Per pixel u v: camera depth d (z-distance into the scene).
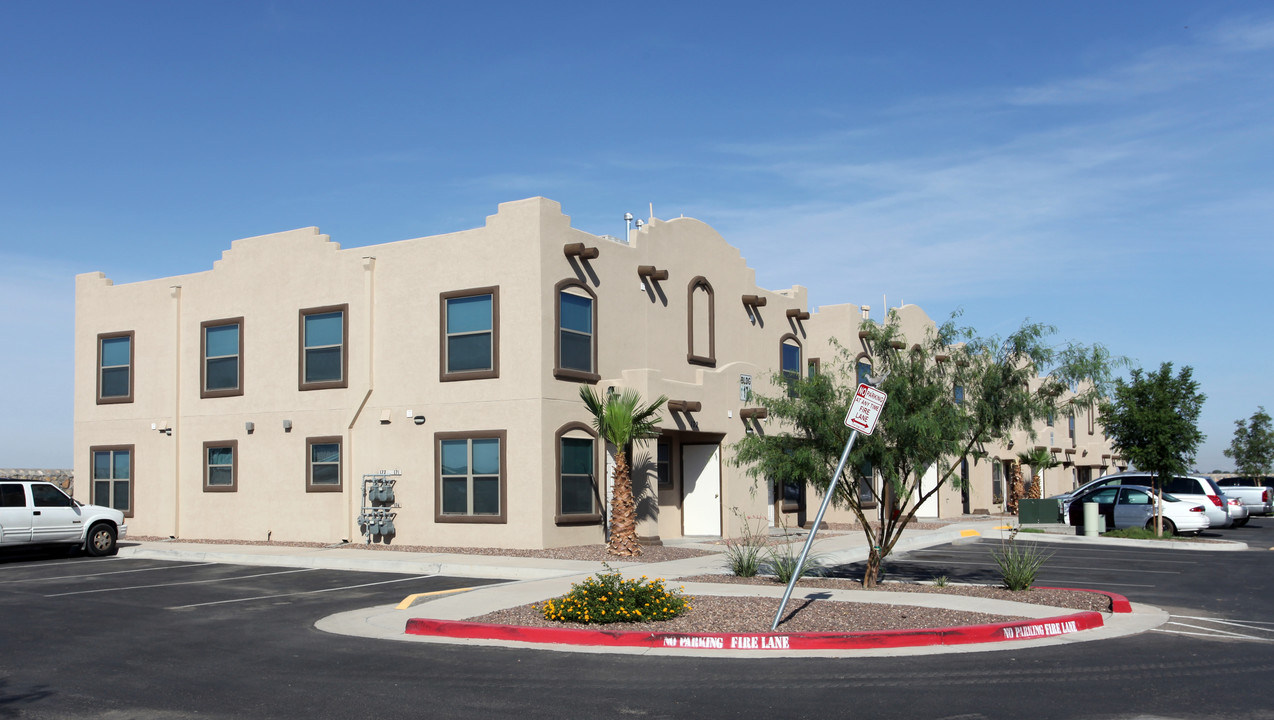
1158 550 25.56
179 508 27.59
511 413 22.58
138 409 28.64
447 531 23.23
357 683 9.98
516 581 17.30
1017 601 14.65
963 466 39.25
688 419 25.16
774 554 18.30
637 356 25.44
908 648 11.73
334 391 25.09
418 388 23.92
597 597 13.08
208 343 27.53
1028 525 32.28
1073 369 15.96
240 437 26.61
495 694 9.43
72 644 12.34
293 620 14.19
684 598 13.90
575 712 8.71
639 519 24.23
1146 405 27.95
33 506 22.59
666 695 9.34
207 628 13.54
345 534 24.61
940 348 16.75
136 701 9.30
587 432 23.47
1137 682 9.78
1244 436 64.62
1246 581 18.86
